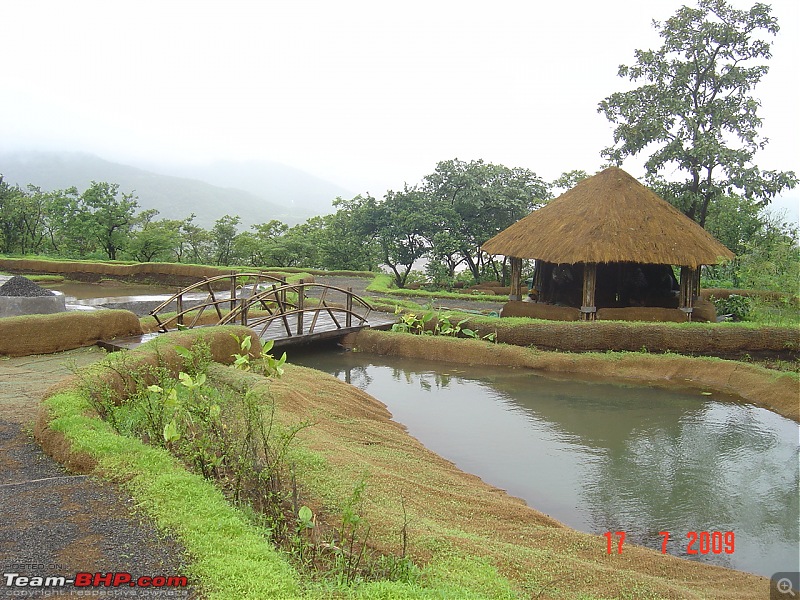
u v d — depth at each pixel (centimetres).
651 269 1811
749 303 1838
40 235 3875
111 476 502
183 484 479
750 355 1334
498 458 834
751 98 2012
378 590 366
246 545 399
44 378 891
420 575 424
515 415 1012
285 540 454
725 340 1330
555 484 756
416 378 1245
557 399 1098
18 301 1262
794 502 709
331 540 458
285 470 572
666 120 2080
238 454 560
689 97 2109
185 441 595
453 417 1002
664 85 2105
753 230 2462
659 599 454
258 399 632
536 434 925
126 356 807
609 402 1080
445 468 774
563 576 468
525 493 732
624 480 766
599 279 1820
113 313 1163
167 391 645
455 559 458
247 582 355
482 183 3048
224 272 2805
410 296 2412
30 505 455
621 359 1285
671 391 1148
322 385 1024
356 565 416
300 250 3481
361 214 3155
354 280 2966
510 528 589
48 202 3716
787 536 635
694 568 551
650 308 1587
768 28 1989
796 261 2180
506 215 3061
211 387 766
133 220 3619
